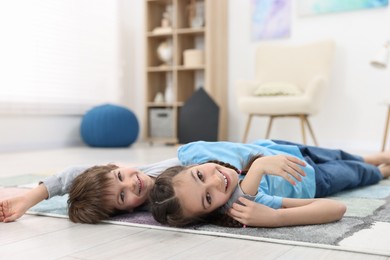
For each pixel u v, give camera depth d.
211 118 4.40
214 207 1.17
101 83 4.80
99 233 1.16
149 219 1.29
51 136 4.28
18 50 3.91
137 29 5.18
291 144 1.82
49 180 1.38
